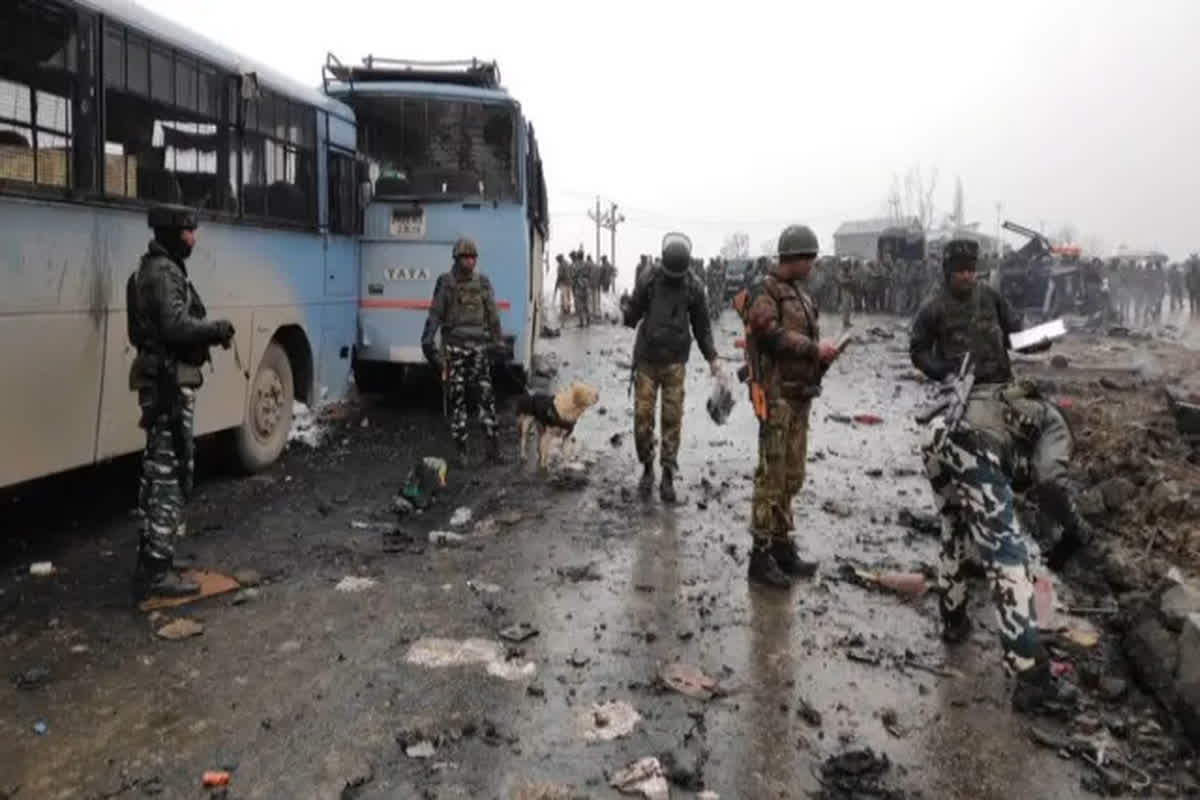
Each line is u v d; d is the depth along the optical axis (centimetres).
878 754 369
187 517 675
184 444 512
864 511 729
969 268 447
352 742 370
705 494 774
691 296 730
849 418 1153
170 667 433
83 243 560
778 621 505
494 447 872
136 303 496
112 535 629
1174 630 434
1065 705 409
